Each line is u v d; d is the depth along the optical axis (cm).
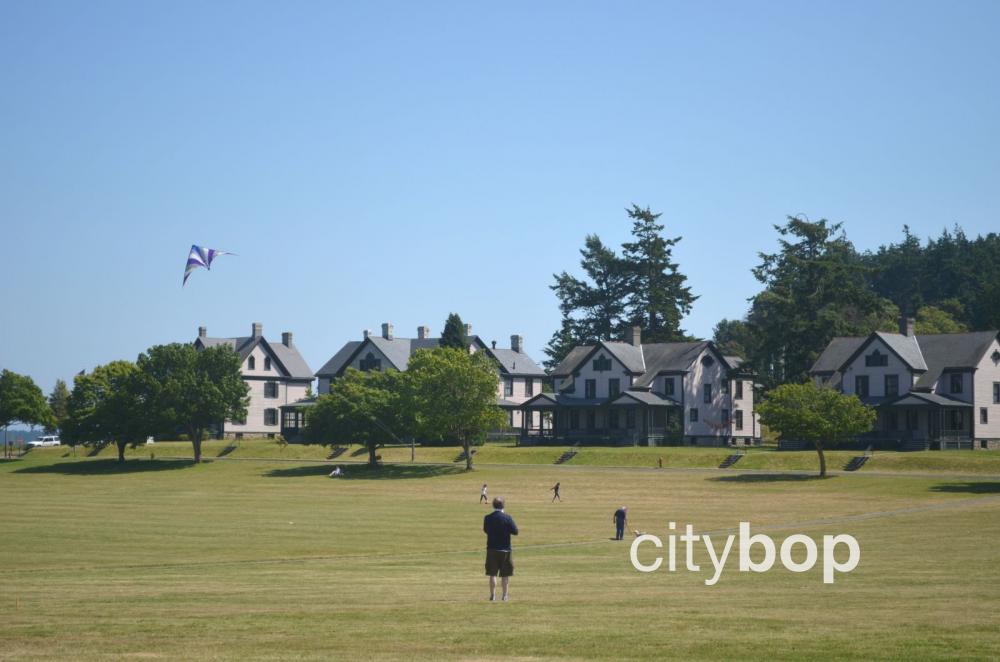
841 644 2623
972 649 2545
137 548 6312
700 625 2953
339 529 7450
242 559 5731
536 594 3788
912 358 13988
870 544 5878
